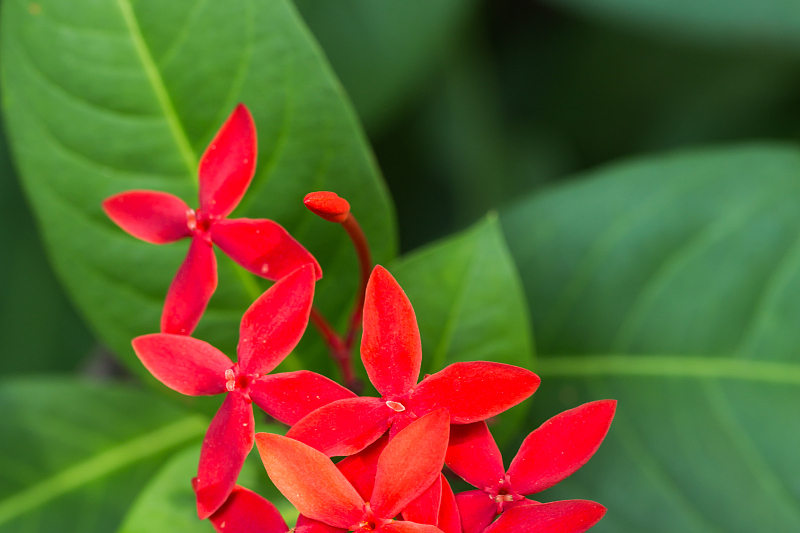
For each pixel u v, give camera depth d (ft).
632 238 1.24
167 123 1.15
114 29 1.14
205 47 1.15
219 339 1.17
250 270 1.04
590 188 1.26
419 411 1.01
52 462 1.23
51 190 1.15
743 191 1.24
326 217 1.03
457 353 1.14
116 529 1.22
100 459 1.24
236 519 1.02
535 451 1.01
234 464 1.01
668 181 1.25
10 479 1.22
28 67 1.14
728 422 1.20
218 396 1.16
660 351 1.23
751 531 1.18
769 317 1.22
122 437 1.24
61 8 1.14
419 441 0.99
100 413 1.25
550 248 1.25
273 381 1.02
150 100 1.15
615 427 1.22
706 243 1.23
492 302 1.14
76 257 1.16
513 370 1.01
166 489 1.12
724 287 1.23
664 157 1.26
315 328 1.17
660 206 1.25
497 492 1.01
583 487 1.21
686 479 1.20
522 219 1.26
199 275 1.05
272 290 1.02
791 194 1.23
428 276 1.14
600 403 1.01
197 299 1.05
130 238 1.16
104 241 1.16
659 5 1.31
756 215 1.23
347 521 1.00
